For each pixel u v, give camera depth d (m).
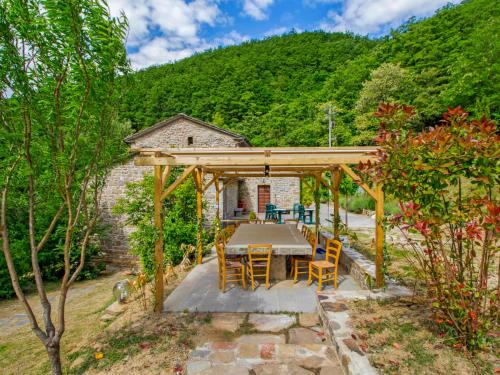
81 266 3.14
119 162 3.86
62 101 2.77
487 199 2.47
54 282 9.16
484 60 16.77
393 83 22.67
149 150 4.21
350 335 2.94
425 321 3.18
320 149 4.29
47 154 2.84
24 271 8.31
